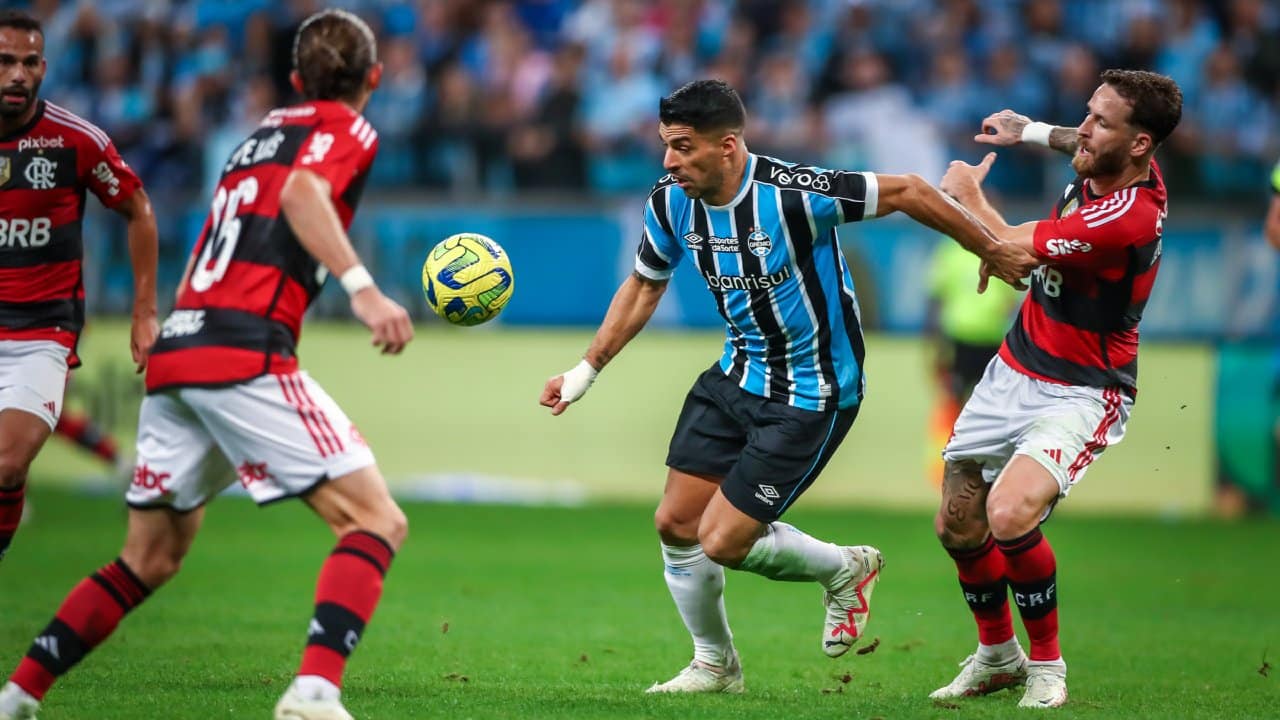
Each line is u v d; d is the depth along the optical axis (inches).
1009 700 803.4
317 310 2034.9
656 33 2352.4
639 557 1478.8
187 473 640.4
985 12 2313.0
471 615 1106.7
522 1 2429.9
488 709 713.0
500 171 2180.1
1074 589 1330.0
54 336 829.2
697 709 727.7
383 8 2384.4
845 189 742.5
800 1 2348.7
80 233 843.4
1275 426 1908.2
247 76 2356.1
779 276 760.3
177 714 674.8
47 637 635.5
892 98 2217.0
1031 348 787.4
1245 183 2074.3
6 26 785.6
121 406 2009.1
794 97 2236.7
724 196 754.8
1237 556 1555.1
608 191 2172.7
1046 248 744.3
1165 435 1937.7
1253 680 885.8
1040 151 2098.9
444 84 2229.3
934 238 1952.5
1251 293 1924.2
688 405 812.0
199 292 630.5
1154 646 1027.9
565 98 2192.4
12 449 796.6
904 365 1957.4
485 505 1939.0
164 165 2218.3
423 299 2031.3
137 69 2362.2
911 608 1198.9
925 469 1953.7
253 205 629.3
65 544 1477.6
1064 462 754.8
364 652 927.0
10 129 810.8
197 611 1091.3
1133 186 760.3
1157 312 1936.5
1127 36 2303.2
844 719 707.4
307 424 617.9
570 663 901.8
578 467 2012.8
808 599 1258.6
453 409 2031.3
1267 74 2271.2
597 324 2010.3
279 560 1406.3
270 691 749.9
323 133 629.9
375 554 617.6
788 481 767.7
